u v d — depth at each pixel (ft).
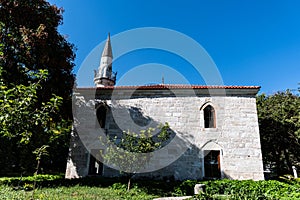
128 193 35.29
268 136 69.92
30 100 21.45
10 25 44.01
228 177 45.98
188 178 46.85
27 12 44.91
